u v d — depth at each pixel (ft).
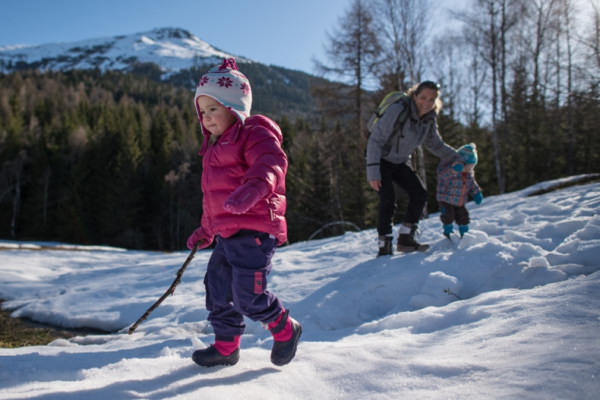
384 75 50.80
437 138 14.17
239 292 6.02
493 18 59.16
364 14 55.36
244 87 6.66
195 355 6.24
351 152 63.93
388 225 14.39
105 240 129.59
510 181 79.25
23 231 131.85
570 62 60.49
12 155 134.62
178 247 134.62
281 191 6.58
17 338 13.00
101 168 137.18
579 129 74.84
